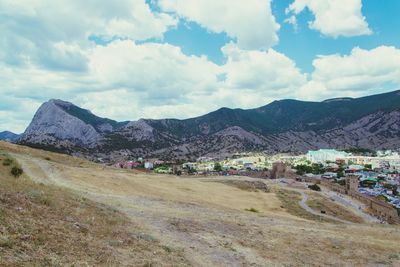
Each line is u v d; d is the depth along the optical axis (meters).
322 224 44.31
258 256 22.73
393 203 170.62
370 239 33.31
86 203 26.78
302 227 37.50
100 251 15.59
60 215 19.83
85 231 18.22
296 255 24.61
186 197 68.56
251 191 129.25
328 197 156.88
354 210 128.88
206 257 20.16
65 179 57.00
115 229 20.77
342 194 177.00
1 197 19.06
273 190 149.75
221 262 19.78
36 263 12.16
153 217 29.59
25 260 12.21
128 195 50.41
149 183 83.44
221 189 112.44
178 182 106.62
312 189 187.25
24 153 100.94
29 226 15.88
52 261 12.78
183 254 19.44
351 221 100.00
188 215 34.25
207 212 40.69
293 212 89.75
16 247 13.09
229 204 76.56
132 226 23.53
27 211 18.22
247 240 26.83
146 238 20.77
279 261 22.39
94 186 55.53
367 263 24.70
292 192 154.75
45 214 18.94
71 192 32.72
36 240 14.48
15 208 18.03
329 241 30.38
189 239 23.81
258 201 99.56
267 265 21.03
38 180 48.03
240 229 30.72
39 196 22.31
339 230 38.25
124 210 31.09
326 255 25.70
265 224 36.06
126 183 68.62
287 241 28.59
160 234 23.41
